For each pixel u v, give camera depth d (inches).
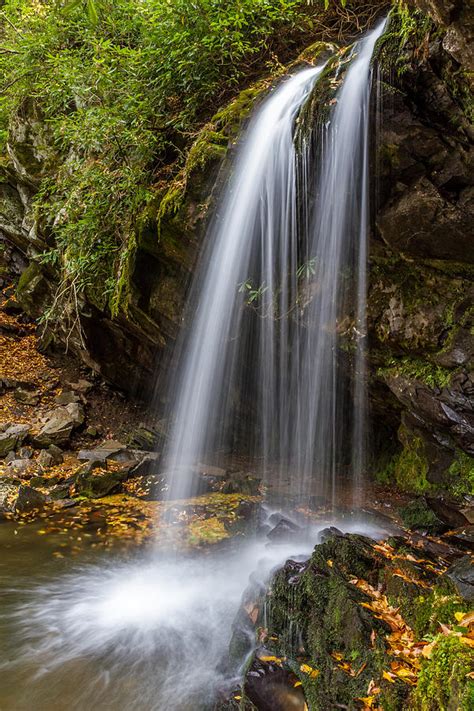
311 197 175.5
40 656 126.6
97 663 124.5
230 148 200.1
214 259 218.8
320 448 231.9
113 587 161.9
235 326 231.6
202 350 253.4
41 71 296.2
